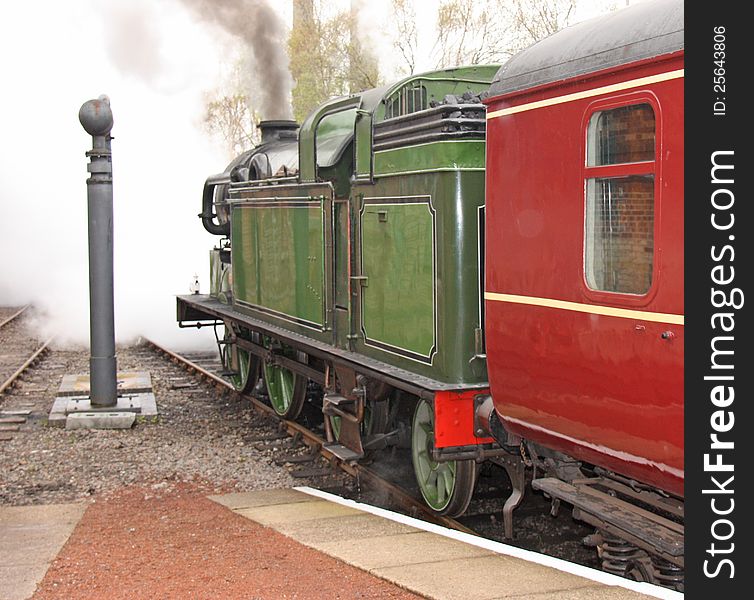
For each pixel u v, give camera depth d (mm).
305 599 4555
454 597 4348
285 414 10195
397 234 7062
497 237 5586
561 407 5082
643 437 4480
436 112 6398
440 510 6965
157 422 10711
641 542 4617
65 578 5129
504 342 5555
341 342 8242
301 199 8938
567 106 4926
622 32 4598
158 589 4852
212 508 7098
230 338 11867
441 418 6305
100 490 7898
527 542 6594
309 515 6574
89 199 10836
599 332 4727
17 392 12883
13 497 7773
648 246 4438
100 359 10953
